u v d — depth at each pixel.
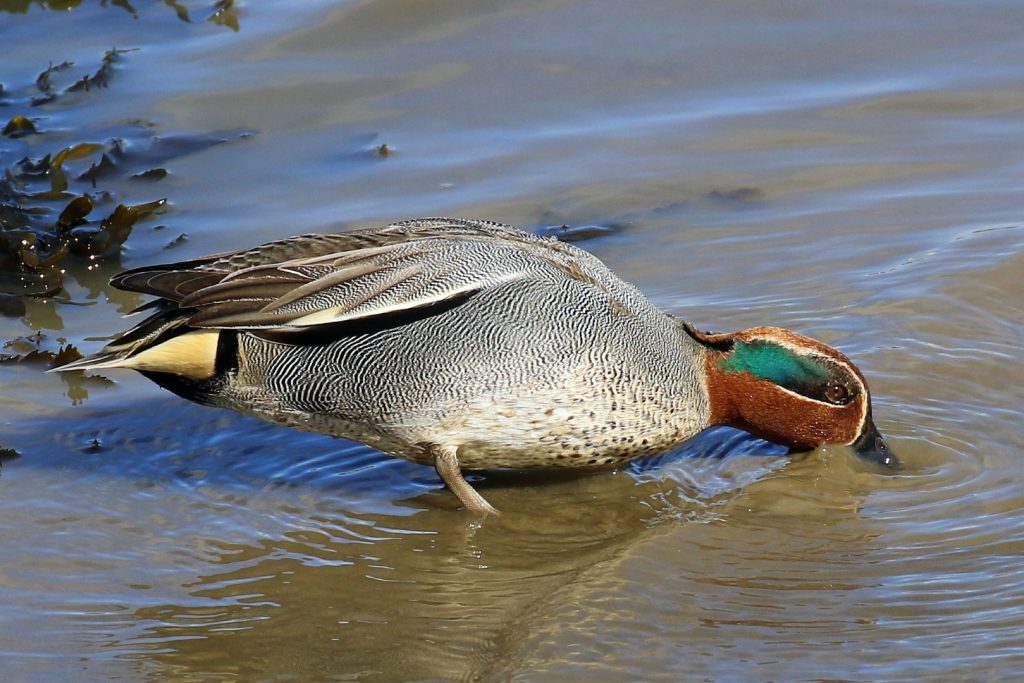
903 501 10.72
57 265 14.67
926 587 9.48
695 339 11.59
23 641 9.15
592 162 16.09
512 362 10.39
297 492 11.12
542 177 15.84
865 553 9.98
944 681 8.45
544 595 9.62
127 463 11.42
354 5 19.11
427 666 8.81
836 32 18.34
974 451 11.34
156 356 10.45
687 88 17.45
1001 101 16.80
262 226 14.97
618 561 10.02
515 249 10.89
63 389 12.59
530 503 10.99
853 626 9.07
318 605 9.57
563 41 18.38
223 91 17.62
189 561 10.11
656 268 14.27
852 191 15.47
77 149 16.64
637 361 10.82
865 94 17.12
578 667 8.73
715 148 16.31
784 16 18.67
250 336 10.55
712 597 9.48
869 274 14.03
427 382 10.42
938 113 16.70
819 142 16.33
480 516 10.70
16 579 9.81
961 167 15.76
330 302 10.38
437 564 10.10
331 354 10.47
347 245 10.88
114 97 17.62
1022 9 18.56
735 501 10.90
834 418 11.34
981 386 12.25
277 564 10.09
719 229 14.91
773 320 13.34
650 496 11.05
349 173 15.98
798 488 11.01
